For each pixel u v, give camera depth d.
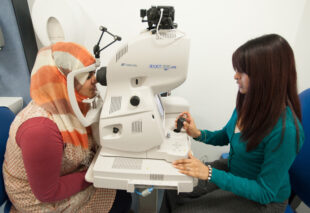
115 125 0.70
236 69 0.74
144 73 0.66
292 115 0.68
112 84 0.68
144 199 0.97
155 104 0.71
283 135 0.65
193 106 1.48
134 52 0.62
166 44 0.62
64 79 0.70
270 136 0.68
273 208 0.78
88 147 0.83
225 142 1.07
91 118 0.74
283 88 0.65
